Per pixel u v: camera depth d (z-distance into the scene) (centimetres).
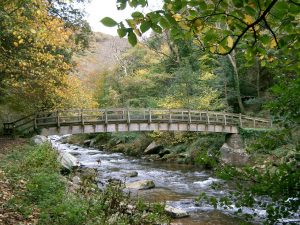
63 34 1318
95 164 2302
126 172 1975
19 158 1090
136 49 4009
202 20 224
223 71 2809
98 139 3809
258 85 2755
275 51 274
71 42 1981
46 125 1850
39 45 1222
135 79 3484
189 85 2758
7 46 1475
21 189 720
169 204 1228
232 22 225
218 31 238
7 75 1709
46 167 962
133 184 1555
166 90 3316
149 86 3412
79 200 645
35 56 1612
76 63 2345
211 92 2619
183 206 1206
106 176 1797
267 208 260
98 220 545
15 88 1995
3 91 1956
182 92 2764
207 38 237
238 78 2952
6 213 554
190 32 237
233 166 278
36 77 1823
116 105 3562
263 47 254
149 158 2672
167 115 2281
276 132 287
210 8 219
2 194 648
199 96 2709
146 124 2103
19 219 545
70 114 2245
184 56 3328
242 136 2209
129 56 4212
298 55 259
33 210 604
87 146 3831
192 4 208
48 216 563
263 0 199
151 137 2953
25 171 884
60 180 830
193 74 2758
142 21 201
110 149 3375
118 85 3781
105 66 4981
